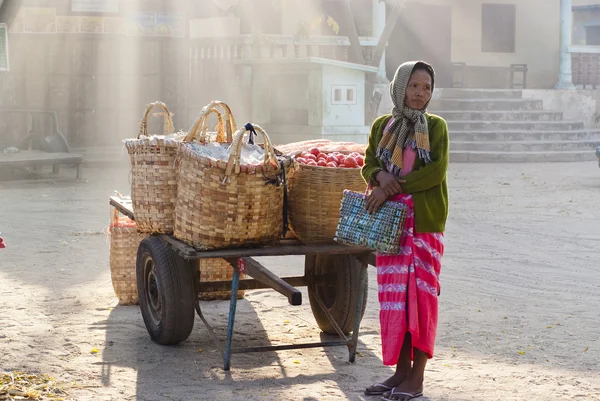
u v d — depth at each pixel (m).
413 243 4.96
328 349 6.21
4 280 8.34
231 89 22.23
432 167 4.90
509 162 22.62
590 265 9.48
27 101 20.23
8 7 12.35
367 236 4.95
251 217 5.52
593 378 5.53
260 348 5.69
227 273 7.53
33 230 11.32
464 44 28.80
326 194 5.65
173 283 5.95
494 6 28.86
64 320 6.88
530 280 8.70
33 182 16.72
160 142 5.99
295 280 6.53
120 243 7.30
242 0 23.16
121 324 6.80
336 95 20.70
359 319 5.84
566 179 18.16
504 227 12.00
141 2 21.06
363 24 25.92
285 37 22.25
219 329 6.72
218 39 22.25
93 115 20.98
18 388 5.13
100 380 5.38
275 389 5.25
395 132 5.02
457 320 7.06
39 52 20.23
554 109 26.69
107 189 15.91
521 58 29.34
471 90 25.81
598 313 7.34
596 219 12.73
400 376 5.16
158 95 21.55
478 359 5.95
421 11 28.25
